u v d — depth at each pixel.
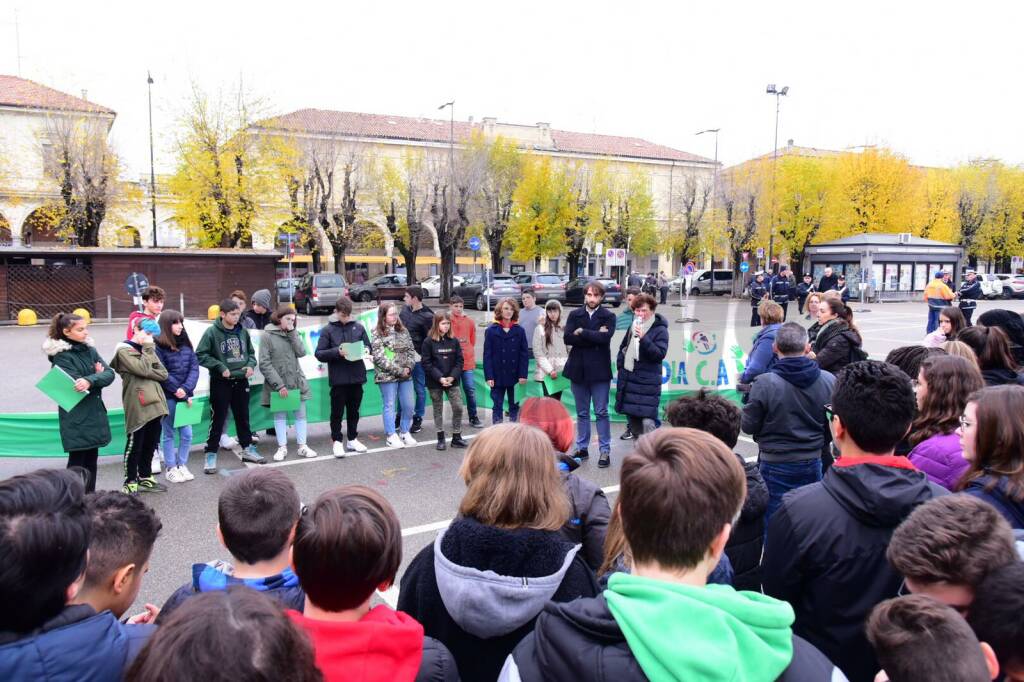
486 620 1.92
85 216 30.45
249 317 8.95
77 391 5.51
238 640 1.08
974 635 1.44
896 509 2.09
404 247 40.94
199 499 6.16
